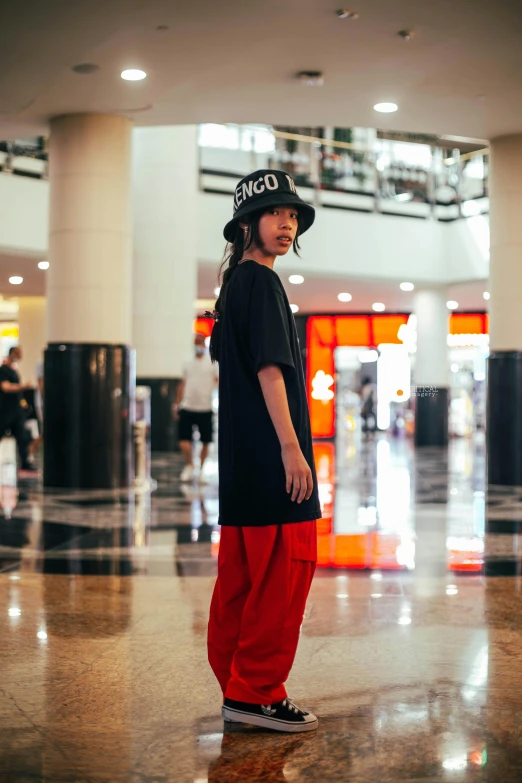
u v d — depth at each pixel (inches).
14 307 948.0
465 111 380.8
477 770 91.7
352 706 112.3
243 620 103.0
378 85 344.5
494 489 413.4
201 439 453.7
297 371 102.9
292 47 304.7
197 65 320.5
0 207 552.1
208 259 649.0
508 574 204.5
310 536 104.0
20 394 486.9
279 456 100.6
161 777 90.1
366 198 708.0
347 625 155.9
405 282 732.7
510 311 426.3
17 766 93.0
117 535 259.6
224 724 105.8
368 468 545.3
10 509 316.8
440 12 276.5
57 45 299.6
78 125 377.1
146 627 153.6
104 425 378.3
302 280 719.7
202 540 251.0
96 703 113.4
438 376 780.6
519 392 424.8
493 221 430.9
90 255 378.0
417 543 251.4
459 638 146.9
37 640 144.9
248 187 105.5
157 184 624.4
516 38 297.6
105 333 380.2
